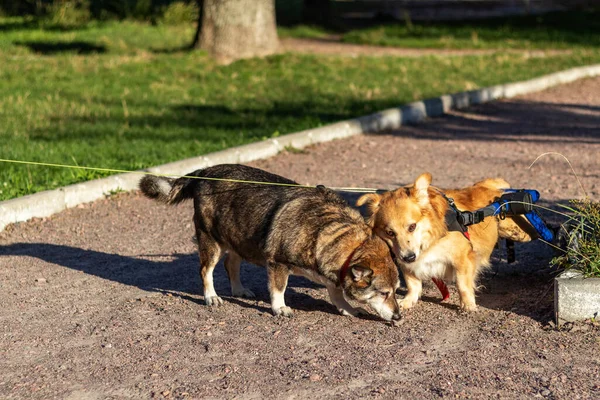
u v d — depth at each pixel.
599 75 23.02
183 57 23.69
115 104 17.72
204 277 7.66
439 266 7.20
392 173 12.76
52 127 15.19
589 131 15.74
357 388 5.64
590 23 33.94
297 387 5.69
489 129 16.23
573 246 7.26
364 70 22.81
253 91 19.58
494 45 28.98
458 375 5.80
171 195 8.03
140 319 7.22
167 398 5.60
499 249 8.36
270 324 7.04
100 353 6.45
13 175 11.67
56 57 23.78
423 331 6.77
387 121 16.39
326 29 34.34
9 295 7.93
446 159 13.68
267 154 13.86
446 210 6.93
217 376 5.93
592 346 6.20
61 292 8.01
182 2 36.78
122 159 12.84
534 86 20.73
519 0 40.31
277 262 7.10
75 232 10.10
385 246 6.83
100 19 34.19
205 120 16.16
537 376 5.73
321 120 16.14
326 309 7.48
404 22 36.31
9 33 28.69
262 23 24.20
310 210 6.99
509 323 6.79
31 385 5.89
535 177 12.20
